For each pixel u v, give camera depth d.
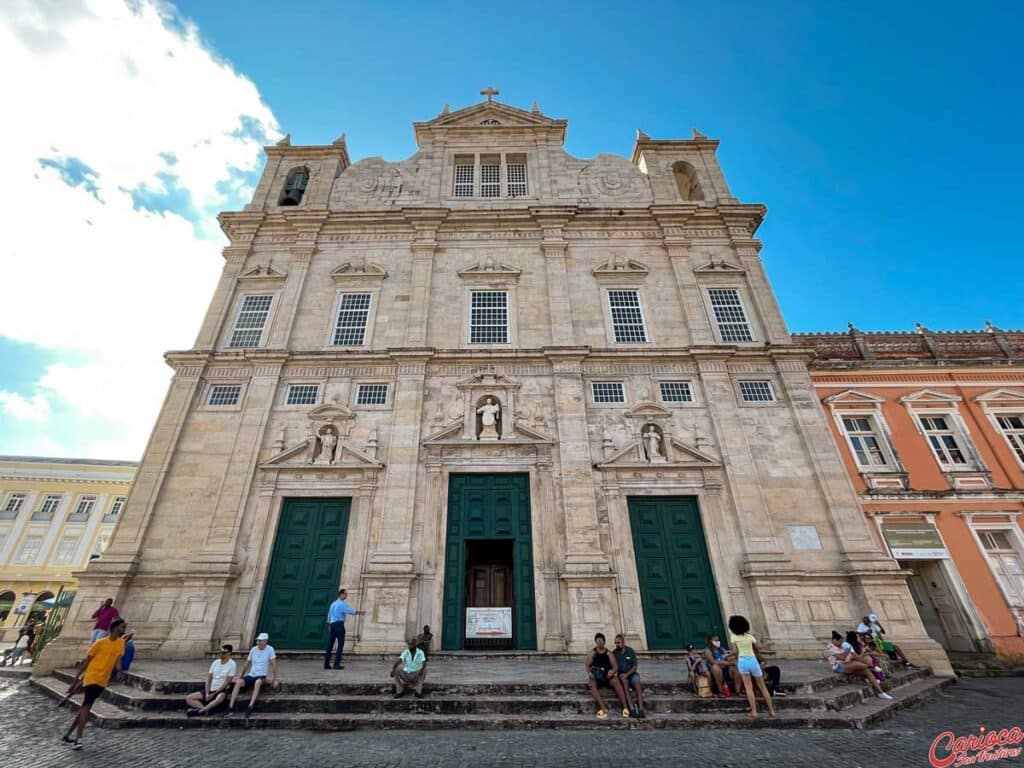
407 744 7.47
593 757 6.90
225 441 16.30
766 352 17.81
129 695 9.20
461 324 18.92
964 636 15.39
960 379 19.39
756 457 16.25
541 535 14.87
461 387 17.27
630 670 8.90
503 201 22.12
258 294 19.62
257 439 16.23
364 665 11.99
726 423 16.66
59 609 20.47
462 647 13.76
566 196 22.34
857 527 14.96
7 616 34.62
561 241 20.50
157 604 13.73
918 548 16.33
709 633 14.03
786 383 17.38
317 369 17.73
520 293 19.55
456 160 23.64
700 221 21.34
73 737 7.66
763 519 15.10
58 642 12.96
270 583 14.48
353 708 8.76
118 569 13.91
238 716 8.47
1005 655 14.61
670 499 15.75
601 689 9.16
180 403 16.83
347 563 14.50
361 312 19.31
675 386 17.66
